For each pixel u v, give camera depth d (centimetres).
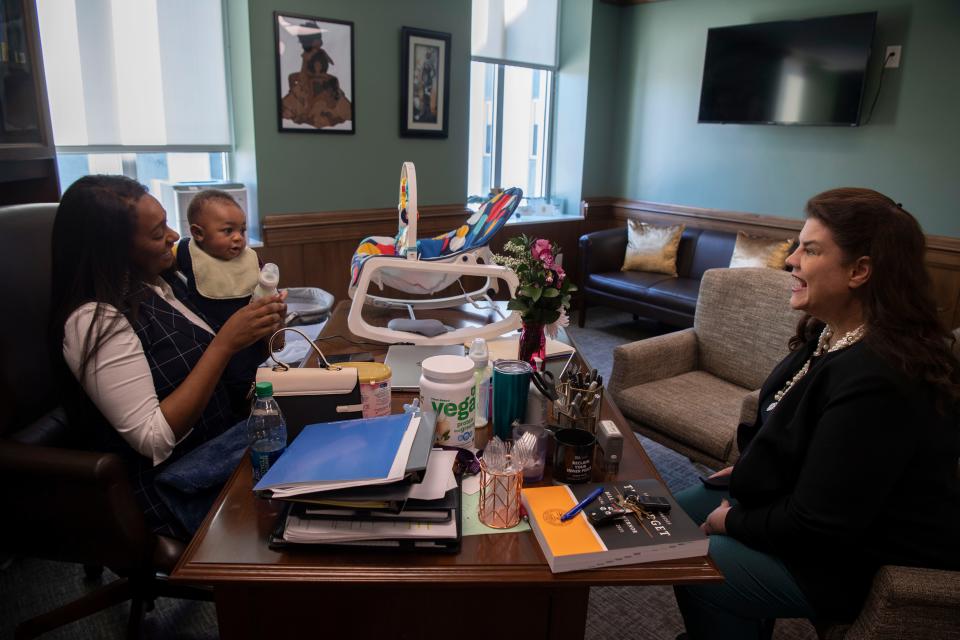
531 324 147
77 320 122
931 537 108
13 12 184
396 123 378
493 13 450
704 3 439
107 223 125
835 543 106
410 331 181
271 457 107
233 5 323
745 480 120
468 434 116
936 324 108
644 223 475
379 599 100
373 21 354
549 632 103
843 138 388
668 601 180
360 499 90
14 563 187
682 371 236
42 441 138
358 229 376
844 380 106
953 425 107
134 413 122
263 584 89
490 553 94
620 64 498
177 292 158
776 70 398
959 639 103
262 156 334
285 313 152
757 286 219
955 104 344
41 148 196
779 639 166
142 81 313
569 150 506
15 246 144
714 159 453
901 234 108
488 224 185
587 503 101
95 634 162
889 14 360
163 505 130
